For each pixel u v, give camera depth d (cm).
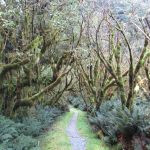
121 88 1529
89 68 2405
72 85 2845
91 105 2330
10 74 1574
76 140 1541
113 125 1477
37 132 1634
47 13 1786
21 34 1656
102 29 2198
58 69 1897
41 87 1906
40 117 1977
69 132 1773
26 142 1308
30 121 1678
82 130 1831
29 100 1614
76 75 2498
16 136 1384
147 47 1489
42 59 1956
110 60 1803
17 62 1461
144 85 1859
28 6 1647
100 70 2208
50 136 1627
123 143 1345
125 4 1933
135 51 2030
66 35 2145
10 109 1611
